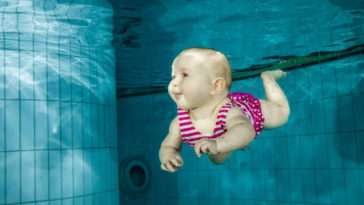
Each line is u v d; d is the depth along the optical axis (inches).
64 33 71.5
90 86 75.8
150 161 152.9
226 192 135.3
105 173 77.3
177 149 40.4
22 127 63.2
